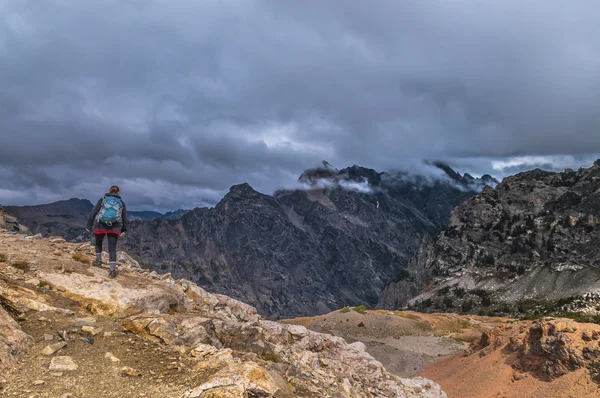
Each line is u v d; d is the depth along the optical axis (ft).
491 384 157.07
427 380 69.15
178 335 37.65
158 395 26.89
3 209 84.28
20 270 41.39
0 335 27.99
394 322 320.70
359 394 47.42
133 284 46.83
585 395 124.26
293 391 36.22
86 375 27.43
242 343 44.57
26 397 23.59
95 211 48.19
